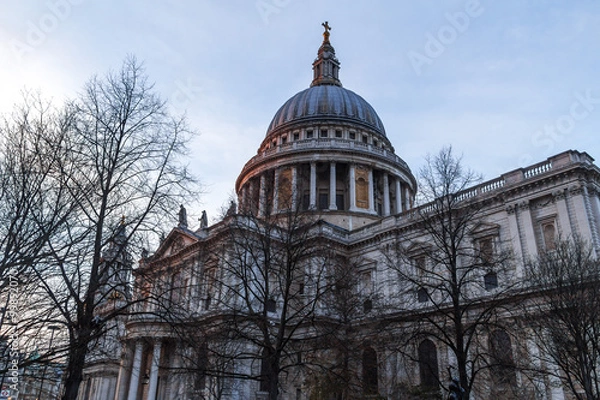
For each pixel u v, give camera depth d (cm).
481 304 3491
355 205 7681
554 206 4303
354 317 3828
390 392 3950
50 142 2036
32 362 1764
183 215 2389
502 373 3100
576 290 2941
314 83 10769
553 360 3369
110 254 2230
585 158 4347
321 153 7956
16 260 1803
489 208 4766
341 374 3316
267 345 2683
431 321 2927
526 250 4316
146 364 5703
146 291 2250
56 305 1820
